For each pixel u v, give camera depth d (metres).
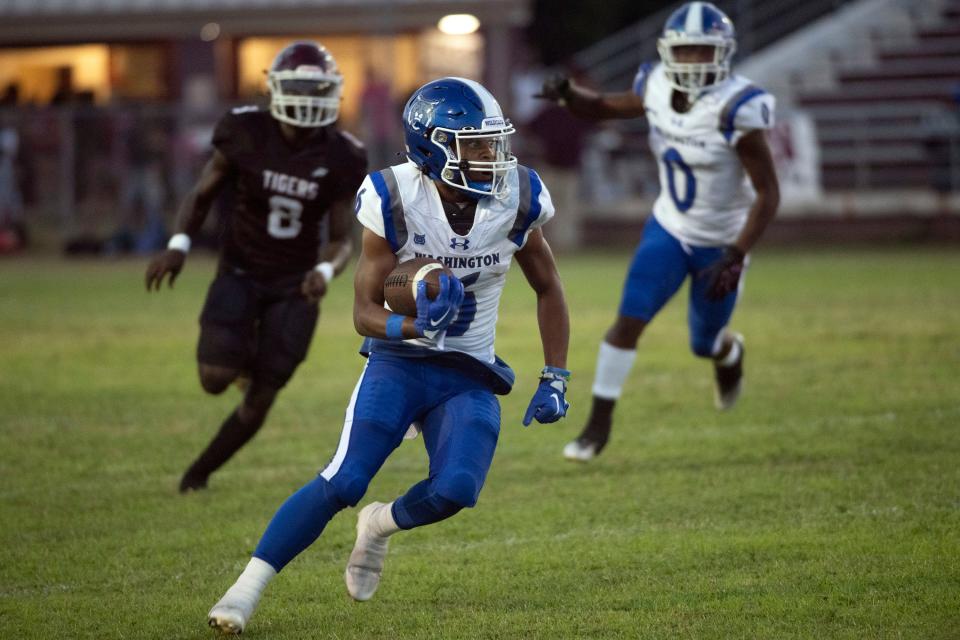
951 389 26.58
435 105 13.79
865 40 77.69
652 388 28.16
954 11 78.75
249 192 20.16
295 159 20.08
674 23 21.59
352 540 17.72
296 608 14.86
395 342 14.45
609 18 96.00
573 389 28.41
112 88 74.56
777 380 28.27
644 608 14.49
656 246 22.56
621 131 73.00
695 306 23.02
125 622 14.40
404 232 14.06
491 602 14.90
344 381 29.70
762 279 48.81
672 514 18.41
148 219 65.75
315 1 70.12
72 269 58.16
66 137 66.31
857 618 13.91
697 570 15.83
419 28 71.38
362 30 71.06
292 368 20.08
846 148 69.88
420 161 13.98
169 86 74.06
